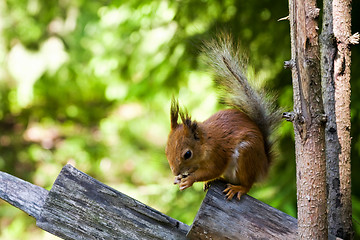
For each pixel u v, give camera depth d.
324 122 4.58
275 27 10.28
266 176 6.41
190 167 6.24
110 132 18.48
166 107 16.73
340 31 5.56
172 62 11.55
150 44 13.25
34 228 13.76
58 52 19.39
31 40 19.67
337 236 5.71
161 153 7.58
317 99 4.56
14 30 19.61
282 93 9.68
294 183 9.29
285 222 5.23
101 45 17.34
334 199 5.71
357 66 9.60
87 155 16.94
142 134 17.75
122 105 20.05
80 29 19.20
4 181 5.74
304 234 4.74
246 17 10.42
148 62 12.53
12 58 19.47
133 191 12.86
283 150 9.77
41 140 18.44
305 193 4.68
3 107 19.67
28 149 17.72
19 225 13.73
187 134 6.20
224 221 5.31
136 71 13.93
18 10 19.58
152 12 11.58
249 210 5.34
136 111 19.66
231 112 6.56
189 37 10.37
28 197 5.68
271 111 6.64
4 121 19.64
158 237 5.36
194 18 10.91
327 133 5.70
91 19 19.00
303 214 4.73
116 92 16.91
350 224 5.74
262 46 10.32
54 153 17.39
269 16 10.34
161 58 11.80
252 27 10.38
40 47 19.61
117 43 14.98
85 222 5.33
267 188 9.46
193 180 6.20
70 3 19.81
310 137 4.59
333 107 5.65
